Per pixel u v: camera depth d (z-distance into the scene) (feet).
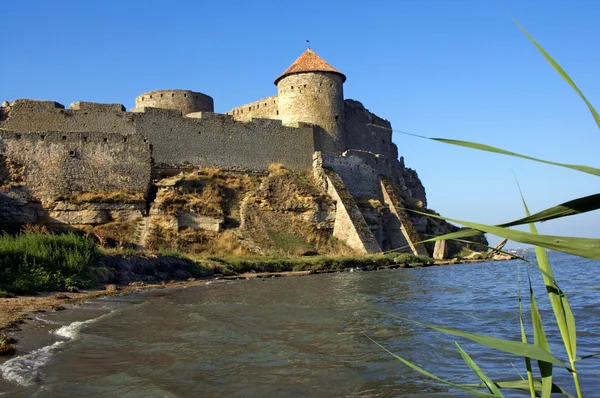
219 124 165.07
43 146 130.72
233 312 56.34
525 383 13.37
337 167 184.14
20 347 35.99
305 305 62.95
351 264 139.03
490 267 146.00
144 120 153.17
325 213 165.37
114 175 136.15
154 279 101.65
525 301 66.08
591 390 25.98
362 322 49.52
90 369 30.35
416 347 37.91
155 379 28.40
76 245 88.12
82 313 54.44
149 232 130.72
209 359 33.73
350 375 29.78
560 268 146.41
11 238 88.02
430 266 152.87
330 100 191.72
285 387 27.32
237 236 143.84
